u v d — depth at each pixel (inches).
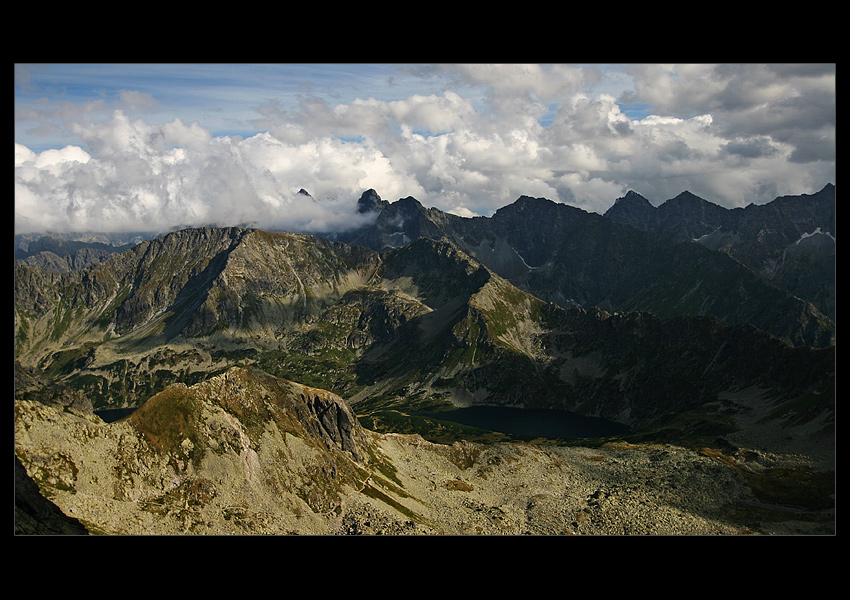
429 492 7214.6
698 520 6889.8
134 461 4867.1
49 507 3804.1
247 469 5482.3
